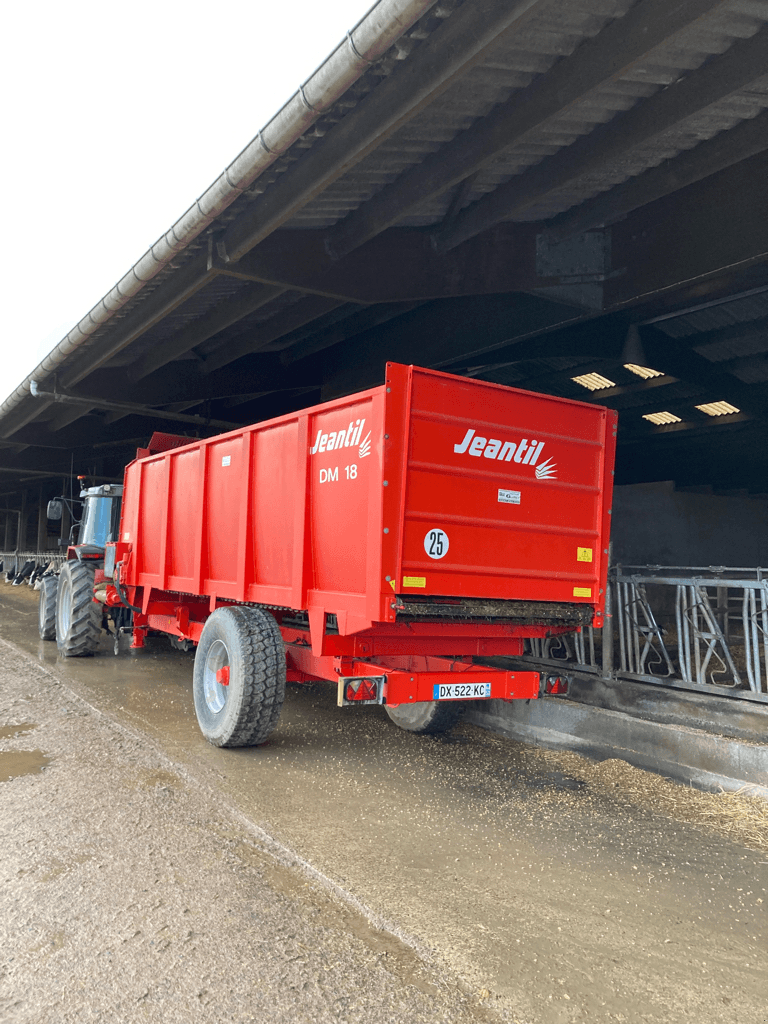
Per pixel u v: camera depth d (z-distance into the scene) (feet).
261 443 18.79
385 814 14.10
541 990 8.38
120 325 34.91
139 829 12.65
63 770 15.83
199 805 14.06
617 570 21.04
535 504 16.24
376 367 39.34
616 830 13.85
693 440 64.34
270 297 30.37
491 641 17.70
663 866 12.21
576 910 10.46
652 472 77.97
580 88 15.90
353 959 8.86
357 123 17.54
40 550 120.26
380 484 13.88
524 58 16.06
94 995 7.94
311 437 16.55
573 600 16.81
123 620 34.01
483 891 10.94
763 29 15.19
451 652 17.19
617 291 25.23
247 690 17.28
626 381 50.52
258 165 19.02
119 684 26.30
